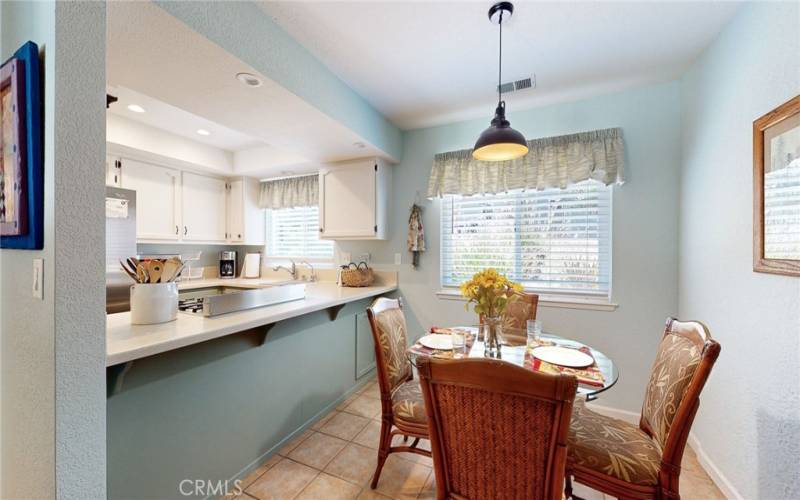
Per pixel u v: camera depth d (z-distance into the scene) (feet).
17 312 3.27
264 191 12.79
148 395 4.22
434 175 9.34
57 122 2.74
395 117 9.08
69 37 2.81
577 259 8.21
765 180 4.31
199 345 4.89
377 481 5.37
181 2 3.96
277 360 6.37
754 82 4.59
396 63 6.46
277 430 6.34
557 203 8.42
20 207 2.94
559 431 2.74
